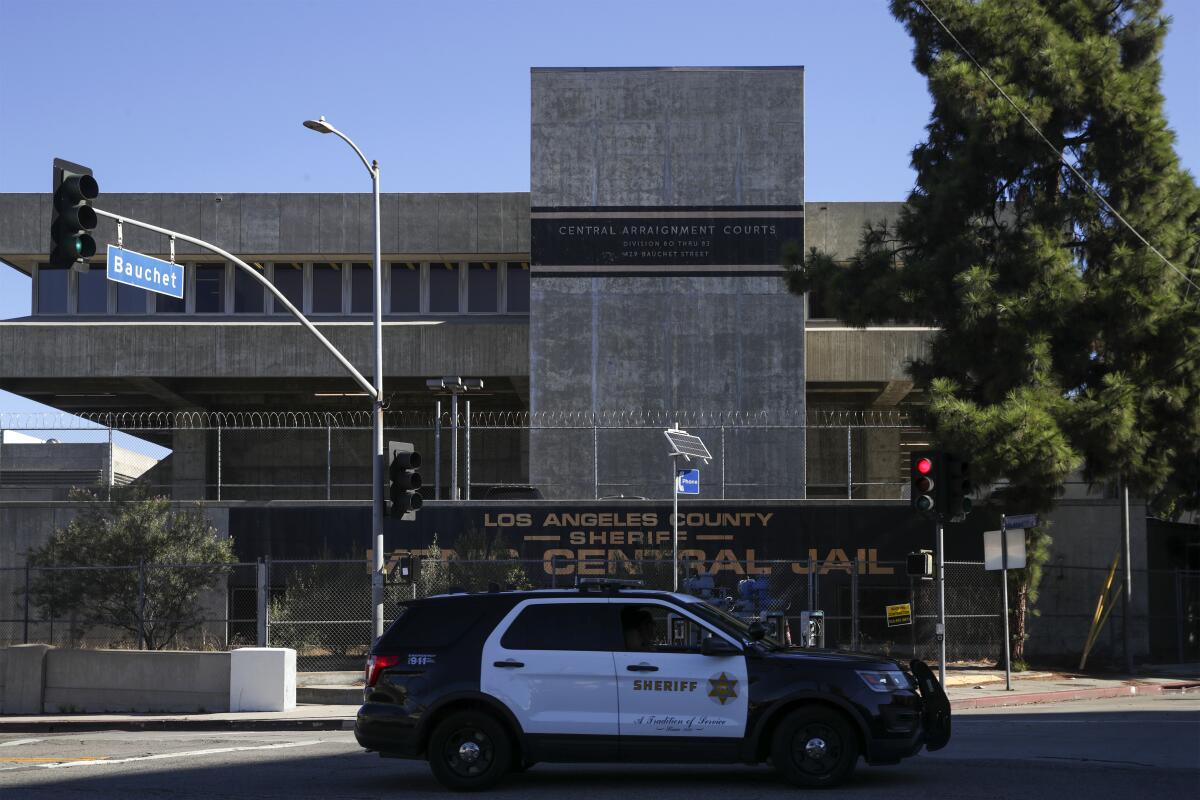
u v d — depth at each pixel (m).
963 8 28.45
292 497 45.03
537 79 40.09
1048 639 32.84
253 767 14.37
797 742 12.00
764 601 30.94
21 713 22.16
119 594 28.36
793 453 38.88
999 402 27.42
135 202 41.88
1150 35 28.59
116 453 50.09
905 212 29.92
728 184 39.78
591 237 39.62
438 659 12.38
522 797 11.80
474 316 42.53
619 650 12.27
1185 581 36.28
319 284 43.25
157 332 39.75
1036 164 28.17
